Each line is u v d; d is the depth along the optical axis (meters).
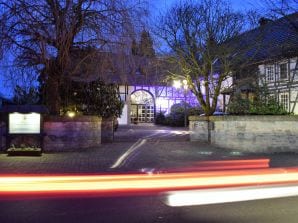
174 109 39.03
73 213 6.81
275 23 19.36
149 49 17.75
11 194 8.09
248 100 18.81
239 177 9.86
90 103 19.73
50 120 15.16
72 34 14.95
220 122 16.92
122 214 6.77
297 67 26.80
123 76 16.72
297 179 9.74
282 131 15.98
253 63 25.08
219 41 20.72
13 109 13.80
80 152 14.89
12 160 12.83
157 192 8.27
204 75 20.92
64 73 15.80
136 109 42.50
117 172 10.85
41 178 9.73
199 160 13.45
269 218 6.56
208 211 6.95
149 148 16.36
